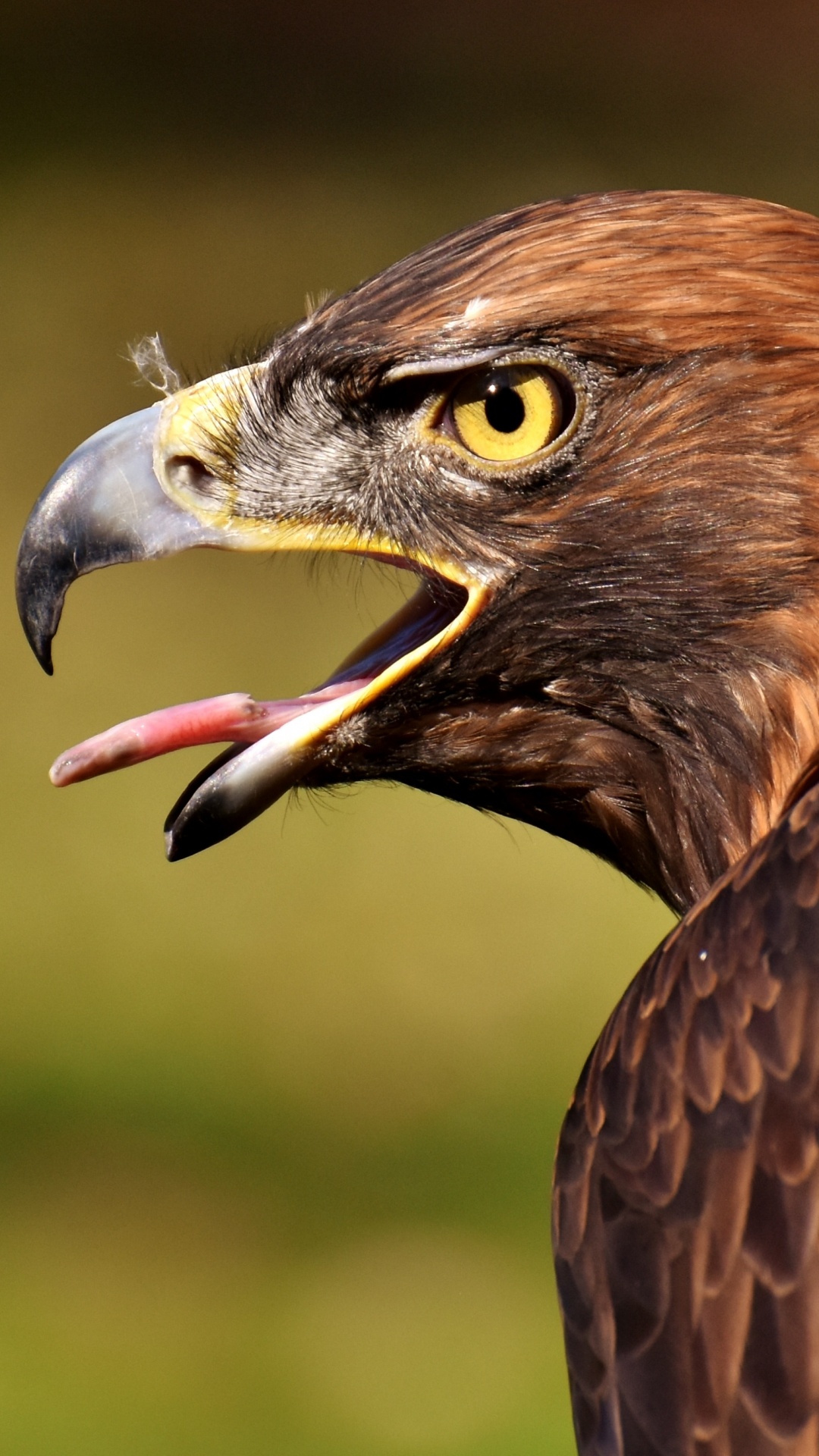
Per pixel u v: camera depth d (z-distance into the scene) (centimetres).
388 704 531
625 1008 421
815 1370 358
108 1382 1088
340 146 3228
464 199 3002
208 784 536
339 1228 1210
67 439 2369
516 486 509
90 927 1633
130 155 3209
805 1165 373
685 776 515
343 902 1656
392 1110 1350
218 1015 1488
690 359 489
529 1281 1151
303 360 528
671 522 498
